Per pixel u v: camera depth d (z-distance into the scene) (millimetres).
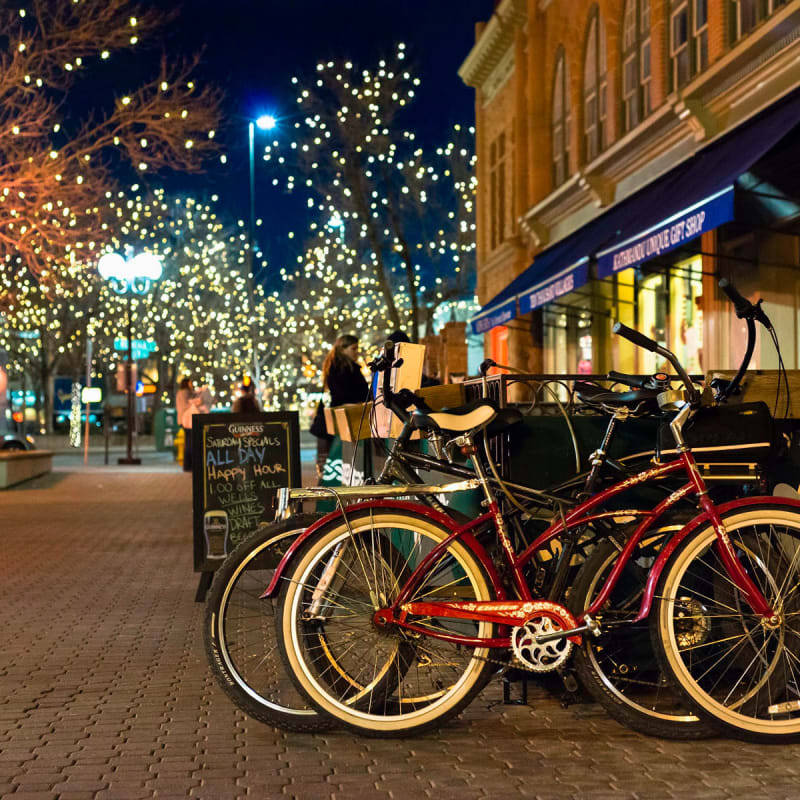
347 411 6387
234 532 7555
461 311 40188
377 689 4254
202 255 49531
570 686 4254
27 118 18812
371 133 31750
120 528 12562
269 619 4551
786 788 3623
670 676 4129
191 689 5043
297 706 4406
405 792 3604
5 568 9211
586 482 4371
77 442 46125
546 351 24797
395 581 4277
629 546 4199
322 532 4238
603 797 3543
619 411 4398
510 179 26344
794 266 13211
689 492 4285
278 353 51656
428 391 5461
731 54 13586
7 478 19578
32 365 56969
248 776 3773
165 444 43156
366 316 41906
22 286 27312
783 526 4230
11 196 19297
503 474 4773
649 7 17609
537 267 21844
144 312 51875
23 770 3842
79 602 7504
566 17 21672
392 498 4473
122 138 19328
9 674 5348
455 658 4273
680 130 15695
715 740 4176
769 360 14023
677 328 17188
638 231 13477
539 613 4164
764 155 11336
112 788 3650
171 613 7074
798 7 12023
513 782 3697
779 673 4164
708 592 4395
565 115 22391
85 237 20328
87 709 4684
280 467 7656
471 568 4230
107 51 18766
